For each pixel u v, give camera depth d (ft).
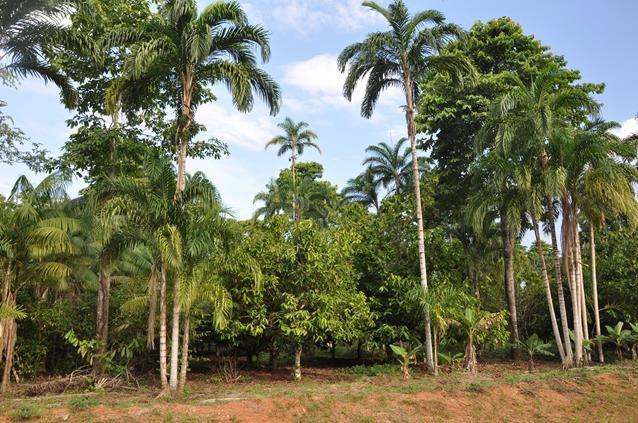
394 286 60.54
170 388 38.60
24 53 39.58
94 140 50.47
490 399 40.73
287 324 51.44
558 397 43.06
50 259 48.14
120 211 36.60
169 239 36.14
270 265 51.42
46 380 51.98
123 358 51.80
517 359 74.64
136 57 39.86
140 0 54.54
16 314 40.88
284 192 123.54
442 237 68.03
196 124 51.49
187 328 41.91
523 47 82.74
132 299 50.67
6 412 31.14
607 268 77.00
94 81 52.75
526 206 58.08
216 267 43.04
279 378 55.62
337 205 126.52
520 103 56.54
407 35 56.49
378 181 114.42
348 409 36.06
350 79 57.93
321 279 52.90
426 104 81.35
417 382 45.98
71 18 46.55
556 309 85.56
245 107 44.29
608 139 58.75
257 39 44.45
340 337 53.36
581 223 84.69
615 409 40.91
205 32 42.14
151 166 39.40
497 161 55.47
